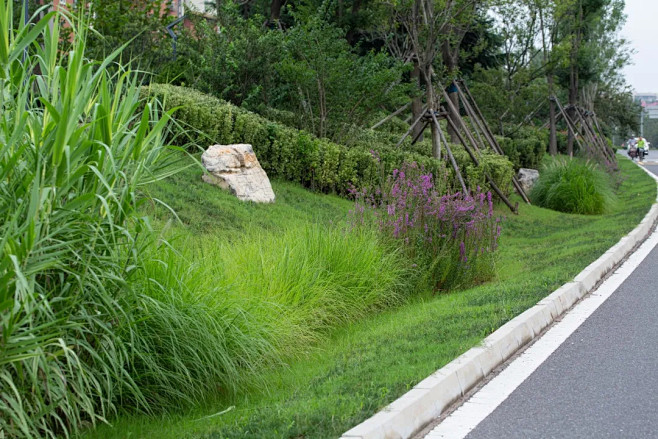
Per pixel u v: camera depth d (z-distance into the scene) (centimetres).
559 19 3353
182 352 546
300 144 1602
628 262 1217
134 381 527
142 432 486
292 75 1784
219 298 604
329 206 1499
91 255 451
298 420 453
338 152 1636
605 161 3525
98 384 467
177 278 583
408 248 1007
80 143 451
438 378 531
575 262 1140
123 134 491
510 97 3700
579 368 623
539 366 629
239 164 1334
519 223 1997
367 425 433
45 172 440
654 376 599
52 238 449
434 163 1786
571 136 3688
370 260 899
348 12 2617
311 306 752
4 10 443
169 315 534
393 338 712
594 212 2342
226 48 1903
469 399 543
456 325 726
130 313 501
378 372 573
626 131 7456
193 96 1589
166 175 533
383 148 1859
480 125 2398
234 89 1900
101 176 430
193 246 800
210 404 552
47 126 446
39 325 444
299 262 799
